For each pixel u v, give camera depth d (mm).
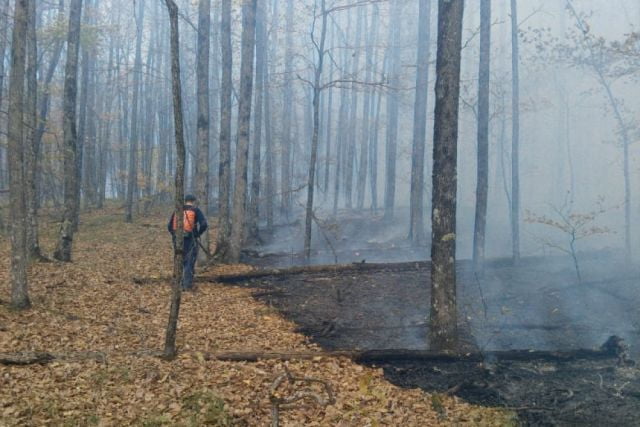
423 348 7449
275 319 8758
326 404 5270
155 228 20172
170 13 6246
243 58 13078
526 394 6035
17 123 7711
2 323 7113
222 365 6414
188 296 9930
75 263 12180
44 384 5445
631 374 6535
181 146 6395
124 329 7562
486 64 11133
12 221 7766
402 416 5348
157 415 4867
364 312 9141
